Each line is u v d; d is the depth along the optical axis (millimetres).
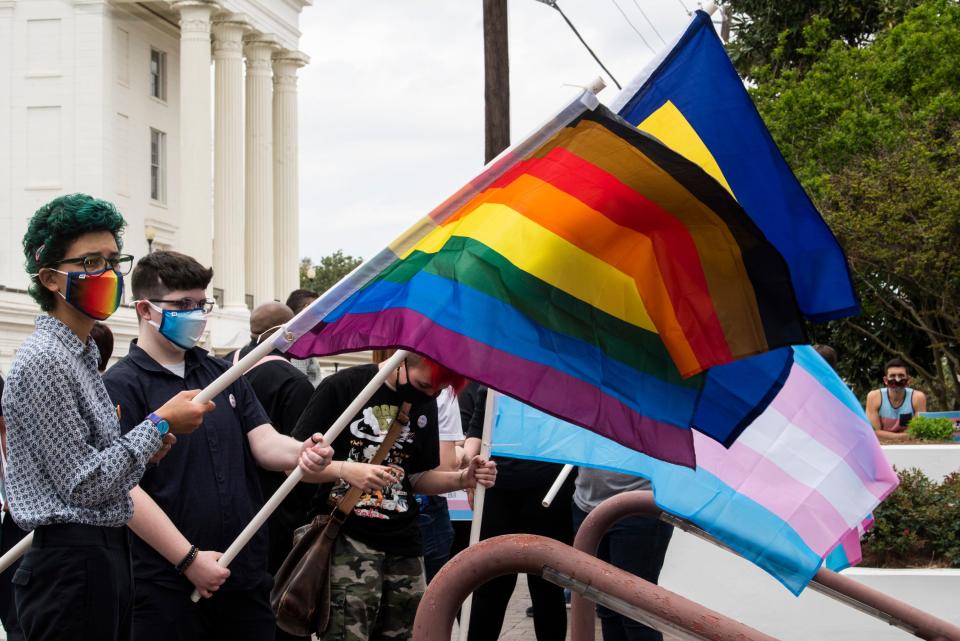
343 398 5504
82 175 44969
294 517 6609
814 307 4484
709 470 4812
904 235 18750
